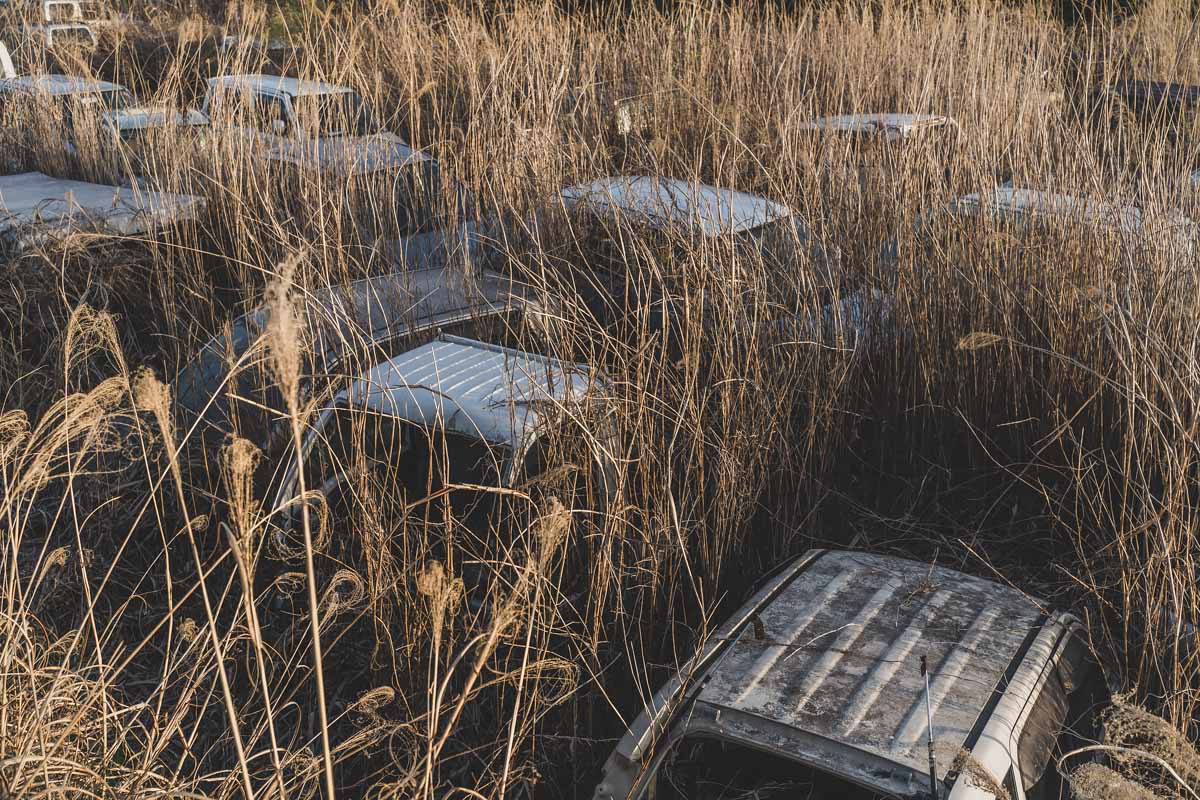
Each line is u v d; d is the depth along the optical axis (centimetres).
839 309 519
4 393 523
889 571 371
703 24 1066
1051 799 288
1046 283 505
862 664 312
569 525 358
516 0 958
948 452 531
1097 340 489
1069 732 305
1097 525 455
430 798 288
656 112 800
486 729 365
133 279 604
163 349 558
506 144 670
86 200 691
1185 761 261
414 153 682
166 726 321
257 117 761
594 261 575
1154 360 439
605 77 970
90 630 407
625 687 383
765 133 656
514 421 403
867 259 557
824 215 576
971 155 589
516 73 791
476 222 639
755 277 496
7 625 297
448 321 536
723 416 438
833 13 1152
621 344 455
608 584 378
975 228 541
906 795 262
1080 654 338
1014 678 307
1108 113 576
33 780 258
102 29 1055
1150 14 845
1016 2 970
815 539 469
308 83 747
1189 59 784
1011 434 515
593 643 359
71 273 594
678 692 312
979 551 466
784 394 469
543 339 487
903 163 579
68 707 301
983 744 276
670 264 502
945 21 995
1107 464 457
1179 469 377
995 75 758
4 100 947
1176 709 329
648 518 404
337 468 439
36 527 457
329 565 413
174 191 682
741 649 323
